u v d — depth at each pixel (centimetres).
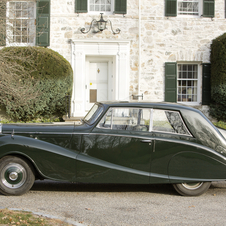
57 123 526
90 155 465
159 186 548
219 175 467
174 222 368
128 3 1215
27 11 1148
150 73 1224
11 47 1027
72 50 1195
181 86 1258
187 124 472
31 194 470
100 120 473
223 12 1236
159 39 1222
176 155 464
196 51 1227
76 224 341
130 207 421
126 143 465
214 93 1175
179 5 1244
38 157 449
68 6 1198
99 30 1200
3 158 449
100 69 1271
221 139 473
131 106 477
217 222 371
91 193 490
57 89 1052
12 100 1018
